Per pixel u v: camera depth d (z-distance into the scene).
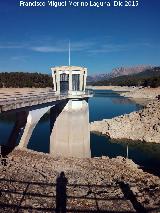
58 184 25.25
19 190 22.53
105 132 73.12
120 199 22.95
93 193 23.92
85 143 49.22
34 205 20.44
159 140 65.50
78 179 27.34
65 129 47.75
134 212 20.78
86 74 51.25
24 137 39.44
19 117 40.19
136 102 168.12
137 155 55.09
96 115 107.50
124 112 116.69
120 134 69.69
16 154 35.03
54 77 51.34
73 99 47.78
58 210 20.19
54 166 31.42
